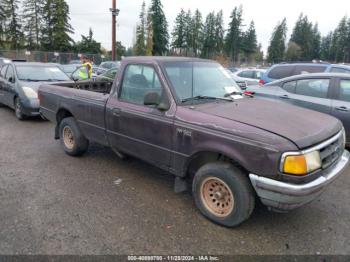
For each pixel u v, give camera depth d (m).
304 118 3.24
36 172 4.56
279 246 2.89
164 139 3.48
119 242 2.90
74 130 4.99
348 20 73.94
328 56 78.69
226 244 2.91
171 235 3.03
